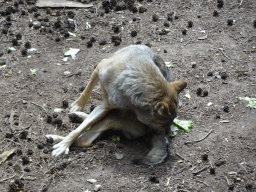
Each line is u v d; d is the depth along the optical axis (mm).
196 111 7527
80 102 7180
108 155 6316
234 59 9172
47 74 8344
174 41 9859
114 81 6078
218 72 8688
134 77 5895
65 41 9625
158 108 5555
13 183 5590
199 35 10125
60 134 6680
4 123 6773
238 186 5855
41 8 10898
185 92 8070
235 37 10039
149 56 6598
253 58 9211
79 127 6379
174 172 6066
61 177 5809
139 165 6156
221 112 7496
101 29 10219
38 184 5641
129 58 6137
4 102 7312
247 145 6668
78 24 10320
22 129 6645
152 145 6574
